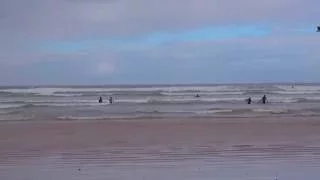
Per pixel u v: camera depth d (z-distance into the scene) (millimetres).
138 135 17578
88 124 22625
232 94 67500
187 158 11750
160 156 12164
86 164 10945
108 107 40562
